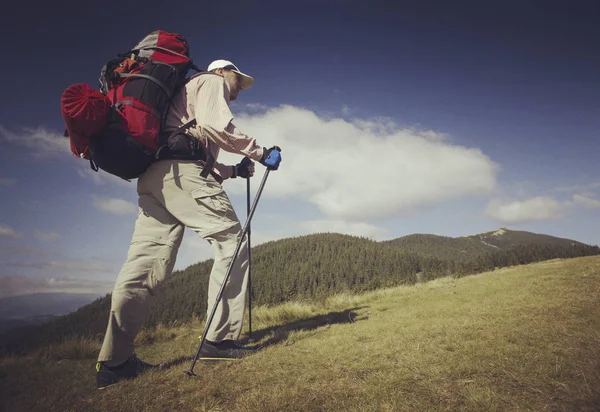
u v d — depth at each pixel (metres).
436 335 2.69
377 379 1.84
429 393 1.59
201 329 5.03
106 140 2.21
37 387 2.46
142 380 2.28
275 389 1.85
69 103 2.05
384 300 6.78
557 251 104.38
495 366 1.83
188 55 2.69
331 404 1.59
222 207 2.63
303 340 3.08
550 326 2.53
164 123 2.49
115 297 2.34
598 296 3.67
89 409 1.86
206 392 1.92
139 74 2.35
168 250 2.54
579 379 1.56
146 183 2.54
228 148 2.57
